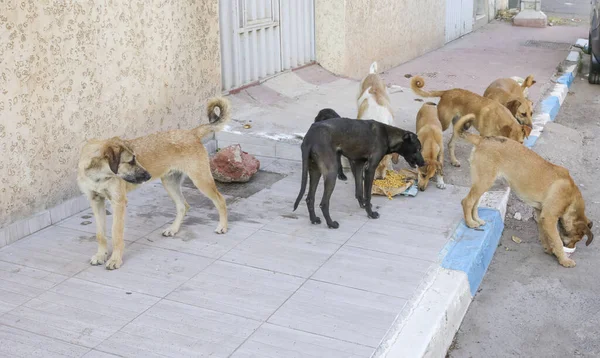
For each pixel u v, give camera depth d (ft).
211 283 16.61
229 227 19.93
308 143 19.38
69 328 14.60
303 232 19.60
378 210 21.25
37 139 19.54
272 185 23.49
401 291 16.25
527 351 15.58
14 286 16.39
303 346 13.97
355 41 39.42
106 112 22.13
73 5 20.27
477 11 67.00
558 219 19.74
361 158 20.21
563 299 17.76
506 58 48.39
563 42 55.77
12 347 13.87
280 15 35.12
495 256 20.16
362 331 14.52
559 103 36.70
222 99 19.25
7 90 18.40
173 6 24.73
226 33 30.83
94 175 16.72
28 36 18.84
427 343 14.15
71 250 18.45
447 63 46.68
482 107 24.48
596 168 27.53
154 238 19.16
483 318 16.90
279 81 34.76
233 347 13.93
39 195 19.81
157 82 24.41
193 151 18.83
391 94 35.88
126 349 13.84
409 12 47.01
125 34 22.57
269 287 16.42
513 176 19.36
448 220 20.40
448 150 26.68
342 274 17.07
